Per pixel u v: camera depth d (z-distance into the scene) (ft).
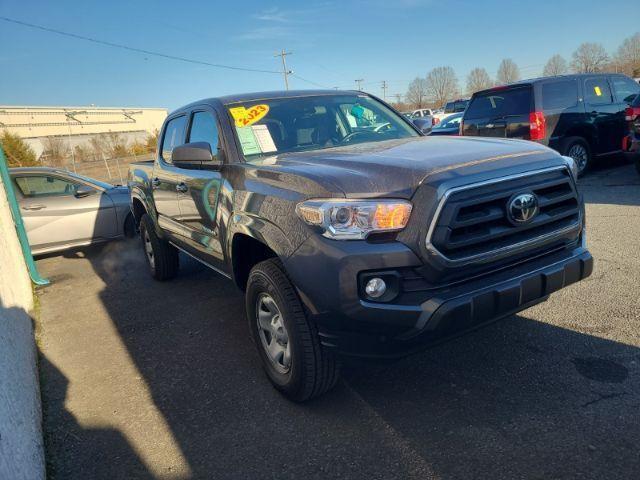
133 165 19.98
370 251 7.66
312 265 8.05
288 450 8.46
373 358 8.08
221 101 12.98
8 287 12.17
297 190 8.71
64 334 15.01
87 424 10.03
